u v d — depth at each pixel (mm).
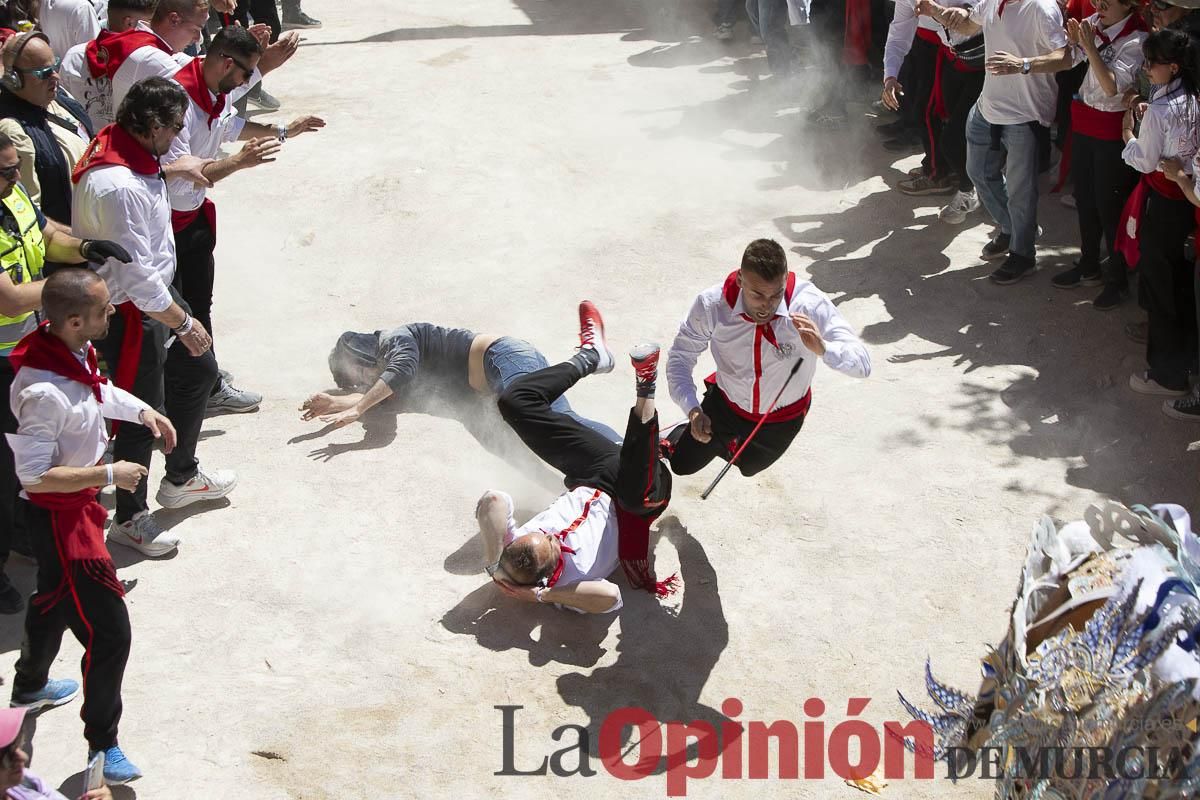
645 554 5617
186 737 4883
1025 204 7926
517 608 5586
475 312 8078
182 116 5453
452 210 9523
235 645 5371
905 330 7734
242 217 9492
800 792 4598
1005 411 6871
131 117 5363
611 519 5621
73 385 4379
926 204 9422
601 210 9500
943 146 8945
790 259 8656
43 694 4961
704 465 5895
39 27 7922
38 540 4438
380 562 5891
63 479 4297
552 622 5500
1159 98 6305
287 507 6281
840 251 8750
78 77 6914
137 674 5203
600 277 8484
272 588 5707
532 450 6012
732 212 9406
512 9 15344
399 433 6898
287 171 10258
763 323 5109
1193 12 6551
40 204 5684
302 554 5938
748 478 6430
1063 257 8477
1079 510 6039
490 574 5531
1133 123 6641
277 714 4996
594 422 6098
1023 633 3680
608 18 14727
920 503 6164
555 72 12711
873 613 5473
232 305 8258
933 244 8805
